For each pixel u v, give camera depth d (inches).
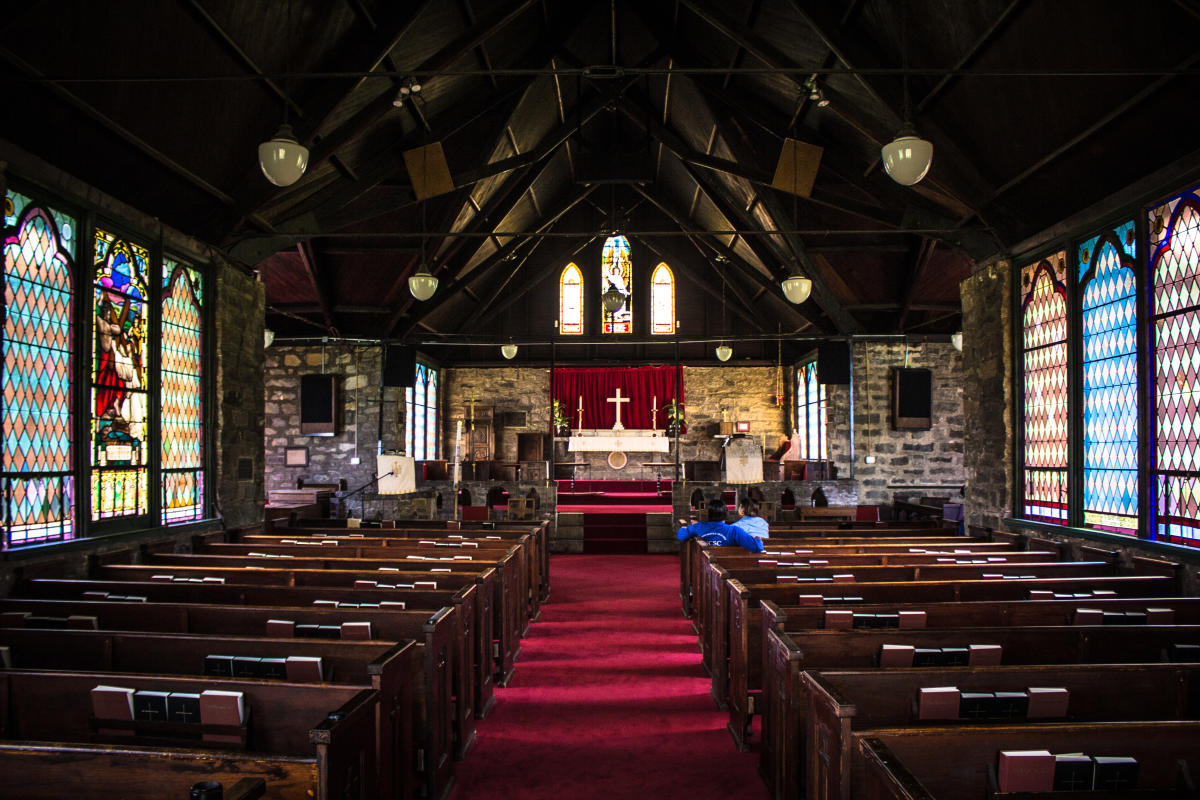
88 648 146.9
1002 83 260.7
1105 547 256.2
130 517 263.7
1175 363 231.3
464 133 415.8
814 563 251.3
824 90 327.3
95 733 122.1
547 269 661.9
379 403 540.1
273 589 195.3
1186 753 101.3
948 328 540.1
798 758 139.9
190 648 144.5
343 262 491.5
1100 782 99.0
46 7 187.2
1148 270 243.4
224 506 317.7
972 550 286.7
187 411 303.0
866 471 538.3
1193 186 224.4
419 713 153.2
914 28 262.4
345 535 332.2
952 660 149.9
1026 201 303.0
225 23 235.1
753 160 433.7
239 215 308.0
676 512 537.6
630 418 729.6
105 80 199.6
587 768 173.6
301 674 138.0
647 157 472.4
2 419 205.8
